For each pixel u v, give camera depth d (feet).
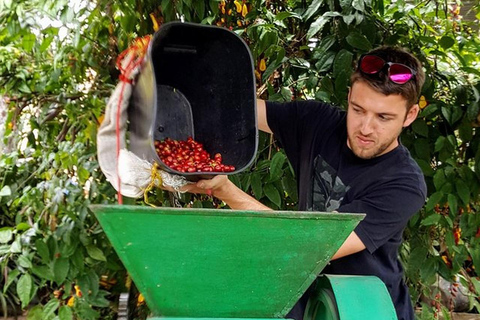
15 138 8.91
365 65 5.60
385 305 4.69
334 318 4.70
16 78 8.25
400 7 8.63
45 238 7.59
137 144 5.23
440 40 8.40
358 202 5.64
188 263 4.00
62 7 7.62
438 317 9.66
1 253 7.79
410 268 8.46
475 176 8.30
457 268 8.46
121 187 5.14
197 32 5.67
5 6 7.64
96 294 7.70
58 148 8.14
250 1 8.34
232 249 4.01
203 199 8.47
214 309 4.22
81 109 7.97
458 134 8.60
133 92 5.26
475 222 8.39
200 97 6.25
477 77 8.61
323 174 6.23
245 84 5.65
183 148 5.80
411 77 5.51
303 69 8.71
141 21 7.97
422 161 8.25
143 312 6.49
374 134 5.65
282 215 3.94
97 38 8.06
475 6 9.55
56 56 7.98
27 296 7.47
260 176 8.01
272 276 4.21
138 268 3.94
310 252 4.18
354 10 8.01
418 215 8.37
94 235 7.82
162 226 3.81
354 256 5.73
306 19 8.19
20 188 8.75
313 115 6.54
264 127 6.82
